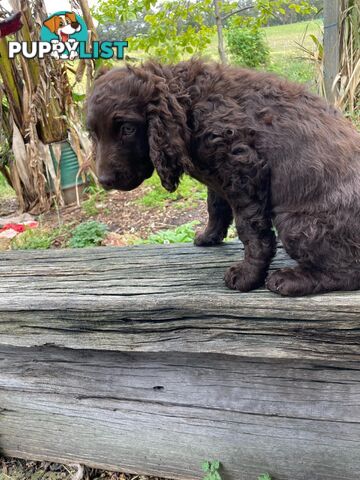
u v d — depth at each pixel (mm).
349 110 1284
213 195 570
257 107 425
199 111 425
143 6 1364
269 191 427
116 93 421
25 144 1419
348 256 408
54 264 590
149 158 445
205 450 503
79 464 572
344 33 1287
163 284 490
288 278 421
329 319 397
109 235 1079
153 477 550
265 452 478
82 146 1433
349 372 424
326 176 406
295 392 448
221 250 588
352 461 447
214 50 2059
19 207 1523
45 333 493
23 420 573
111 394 520
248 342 429
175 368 488
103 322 469
